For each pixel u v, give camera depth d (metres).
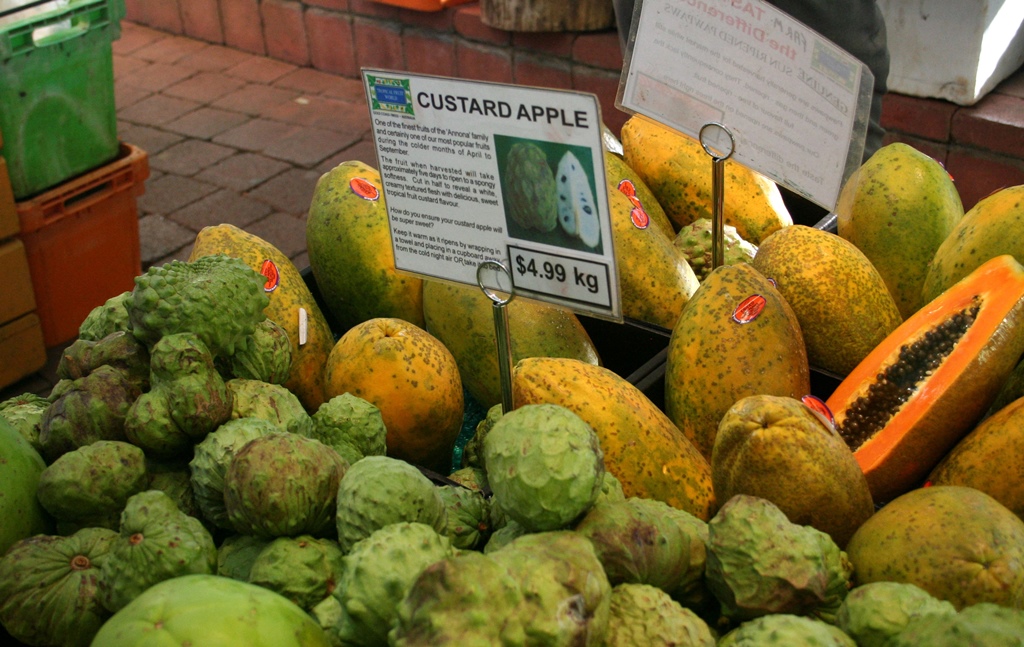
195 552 0.94
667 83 1.36
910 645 0.79
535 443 0.90
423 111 1.09
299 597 0.96
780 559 0.89
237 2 4.57
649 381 1.40
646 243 1.59
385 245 1.64
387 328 1.34
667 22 1.34
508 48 3.61
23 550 0.99
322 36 4.34
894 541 0.99
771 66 1.34
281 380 1.31
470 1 3.80
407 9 3.88
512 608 0.74
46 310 2.70
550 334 1.46
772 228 1.83
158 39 4.91
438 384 1.32
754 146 1.37
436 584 0.74
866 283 1.43
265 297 1.25
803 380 1.30
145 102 4.27
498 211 1.09
